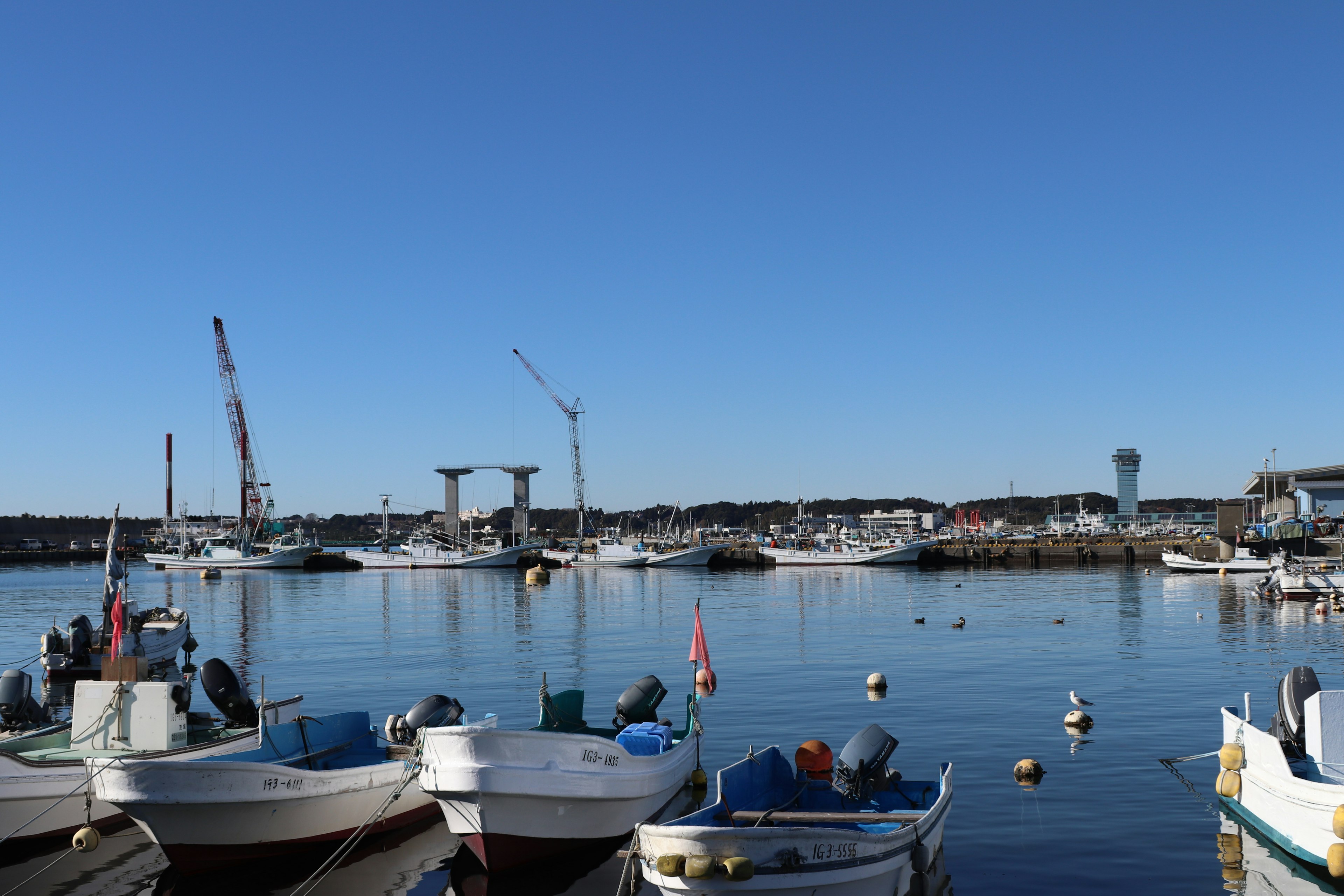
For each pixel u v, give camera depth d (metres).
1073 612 73.06
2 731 25.23
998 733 29.48
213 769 18.31
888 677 41.50
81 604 99.00
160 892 18.48
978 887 17.38
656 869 15.09
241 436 193.50
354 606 93.25
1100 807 21.84
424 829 22.22
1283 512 147.25
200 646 60.16
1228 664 44.28
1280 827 18.92
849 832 15.36
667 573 155.88
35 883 19.00
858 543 173.25
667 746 22.89
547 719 23.48
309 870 19.56
